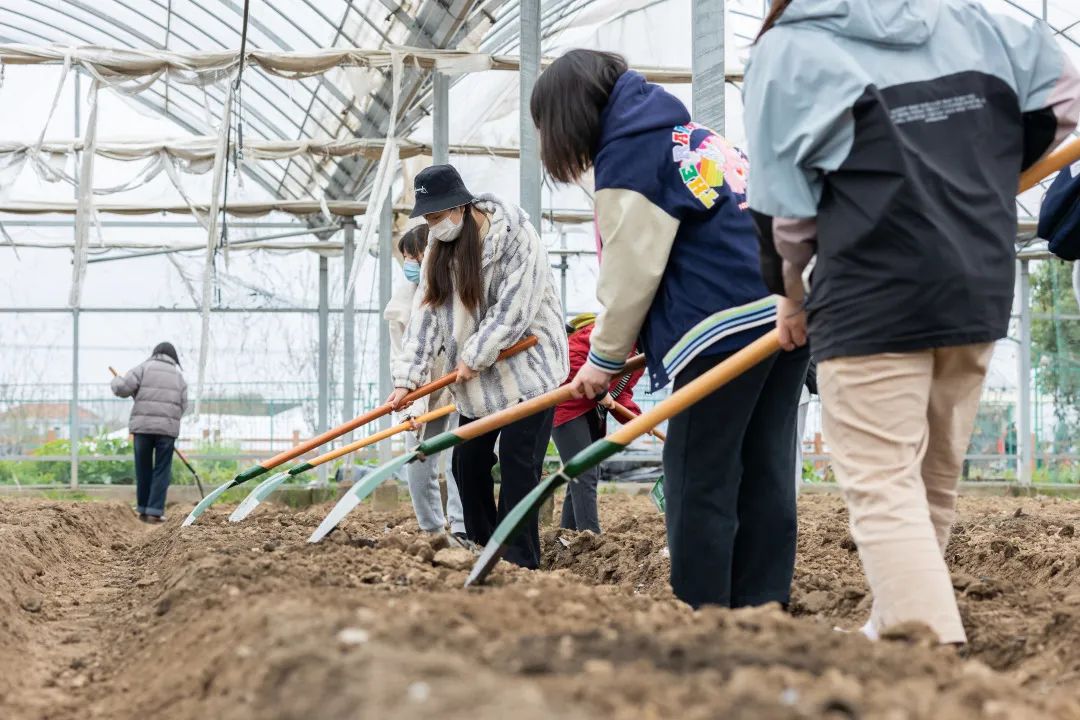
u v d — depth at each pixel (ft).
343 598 9.54
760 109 9.19
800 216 9.12
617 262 11.04
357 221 50.01
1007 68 9.32
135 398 36.78
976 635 10.16
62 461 51.42
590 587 11.97
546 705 5.50
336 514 14.48
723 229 11.09
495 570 12.97
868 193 8.80
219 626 9.50
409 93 36.55
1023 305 52.95
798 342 9.91
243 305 53.06
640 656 6.98
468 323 16.74
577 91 11.39
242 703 6.92
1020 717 6.03
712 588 11.25
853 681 6.47
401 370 17.74
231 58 33.30
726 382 10.38
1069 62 9.45
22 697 10.03
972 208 8.87
